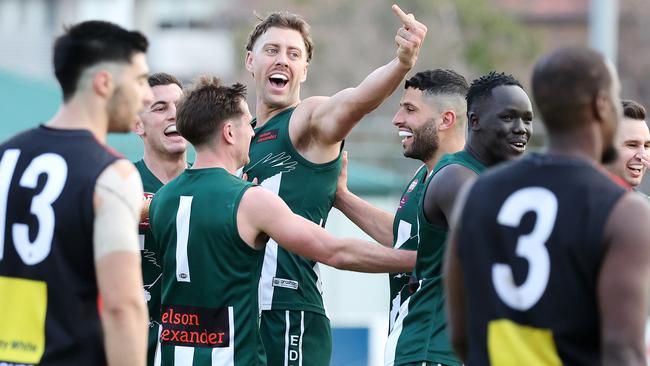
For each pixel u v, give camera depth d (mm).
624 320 13242
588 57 14039
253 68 25594
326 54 98000
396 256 21297
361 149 66312
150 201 24281
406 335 21781
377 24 100125
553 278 13758
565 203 13828
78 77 16281
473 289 14500
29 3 126375
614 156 14508
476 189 14688
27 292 16016
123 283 15734
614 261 13398
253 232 20500
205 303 20719
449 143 23281
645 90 116562
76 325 15953
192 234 20766
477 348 14414
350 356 42938
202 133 21078
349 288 58781
